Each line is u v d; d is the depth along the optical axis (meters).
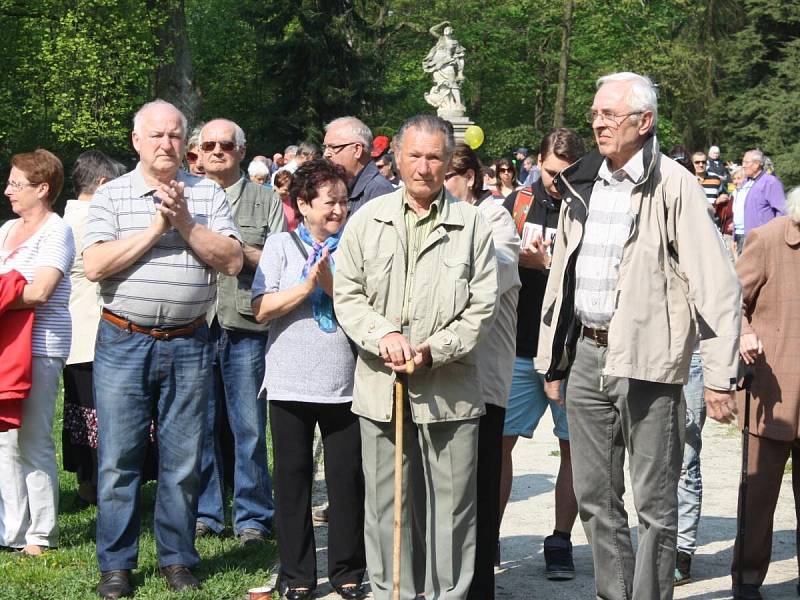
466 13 43.75
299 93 32.28
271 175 17.66
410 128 4.48
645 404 4.38
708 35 40.25
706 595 5.27
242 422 6.09
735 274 4.26
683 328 4.33
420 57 43.84
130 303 5.07
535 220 5.87
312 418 5.20
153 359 5.14
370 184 6.04
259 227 6.26
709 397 4.24
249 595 5.03
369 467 4.73
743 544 5.18
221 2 39.81
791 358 5.16
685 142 41.09
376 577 4.75
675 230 4.30
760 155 15.86
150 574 5.42
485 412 4.80
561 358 4.60
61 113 27.62
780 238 5.20
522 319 5.61
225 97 40.81
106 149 30.55
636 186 4.31
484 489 4.93
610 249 4.40
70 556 5.76
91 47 26.58
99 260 4.98
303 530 5.16
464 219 4.55
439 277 4.51
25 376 5.62
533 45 43.81
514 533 6.36
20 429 5.82
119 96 28.84
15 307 5.66
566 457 5.58
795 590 5.39
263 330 6.07
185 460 5.26
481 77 45.06
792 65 37.19
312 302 5.18
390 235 4.57
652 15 42.06
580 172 4.53
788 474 7.62
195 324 5.25
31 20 28.16
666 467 4.39
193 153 6.91
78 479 6.77
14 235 5.90
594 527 4.62
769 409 5.16
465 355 4.55
